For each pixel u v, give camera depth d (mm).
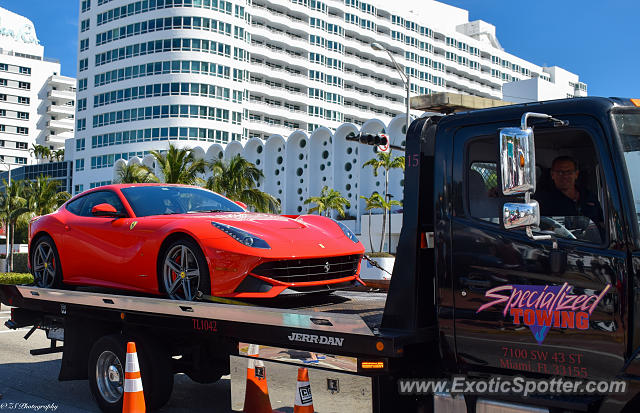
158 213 5570
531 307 3014
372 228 46344
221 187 34031
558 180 3025
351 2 84938
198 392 6145
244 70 69125
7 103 104188
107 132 67312
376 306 4414
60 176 80875
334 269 4812
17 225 55375
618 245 2770
